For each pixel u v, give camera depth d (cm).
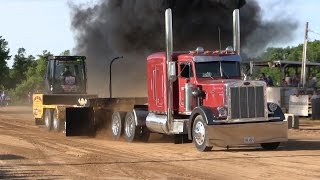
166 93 1653
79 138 1956
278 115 1507
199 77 1584
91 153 1496
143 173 1155
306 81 3478
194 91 1566
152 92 1750
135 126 1792
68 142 1797
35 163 1311
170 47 1628
